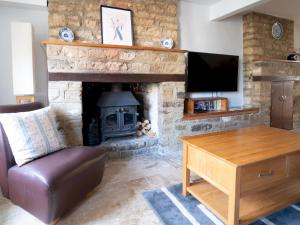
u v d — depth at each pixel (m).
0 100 2.90
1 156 1.74
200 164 1.75
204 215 1.69
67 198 1.63
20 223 1.62
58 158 1.79
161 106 3.16
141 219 1.66
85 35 2.77
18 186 1.63
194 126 3.46
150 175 2.44
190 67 3.64
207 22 3.85
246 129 2.41
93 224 1.61
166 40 3.17
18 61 2.49
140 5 3.06
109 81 2.75
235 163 1.40
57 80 2.51
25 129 1.79
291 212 1.72
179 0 3.56
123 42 2.95
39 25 2.96
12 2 2.65
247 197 1.76
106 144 2.97
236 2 3.34
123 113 3.15
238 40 4.26
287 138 2.01
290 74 4.62
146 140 3.19
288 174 1.68
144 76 2.96
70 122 2.61
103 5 2.84
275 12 4.12
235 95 4.35
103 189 2.12
